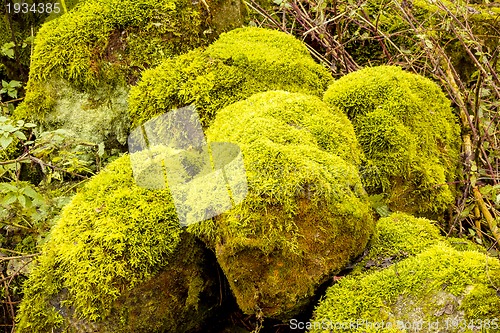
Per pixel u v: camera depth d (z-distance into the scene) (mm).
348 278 2086
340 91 2855
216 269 2391
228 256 2014
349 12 3854
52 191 2945
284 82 2990
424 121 2883
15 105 3699
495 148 3115
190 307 2311
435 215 2803
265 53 3053
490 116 3416
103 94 3084
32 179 3178
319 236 2006
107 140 3109
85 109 3088
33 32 3889
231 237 1975
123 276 2129
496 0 4164
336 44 3771
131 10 3111
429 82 3090
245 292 2055
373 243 2262
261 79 2959
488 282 1811
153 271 2186
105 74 3059
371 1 4020
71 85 3072
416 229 2375
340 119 2572
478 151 3031
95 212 2287
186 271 2266
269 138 2195
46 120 3111
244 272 2021
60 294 2193
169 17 3139
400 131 2693
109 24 3090
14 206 2775
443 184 2748
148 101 2922
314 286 2039
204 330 2494
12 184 2633
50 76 3070
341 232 2049
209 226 2064
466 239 2688
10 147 3119
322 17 3684
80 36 3062
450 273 1887
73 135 3090
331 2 3924
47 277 2207
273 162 2049
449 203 2805
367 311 1911
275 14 4137
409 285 1913
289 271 2006
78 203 2369
